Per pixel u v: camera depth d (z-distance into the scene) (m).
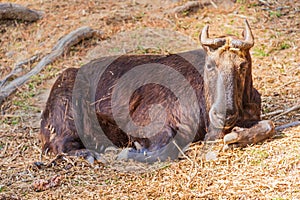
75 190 9.08
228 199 8.27
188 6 16.70
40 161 10.33
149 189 8.81
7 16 16.61
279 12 16.02
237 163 9.14
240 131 9.38
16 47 15.89
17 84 14.02
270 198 8.17
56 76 14.36
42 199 8.89
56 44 15.41
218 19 16.16
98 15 16.83
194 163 9.35
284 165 8.86
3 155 10.94
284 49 14.28
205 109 9.73
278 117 10.83
